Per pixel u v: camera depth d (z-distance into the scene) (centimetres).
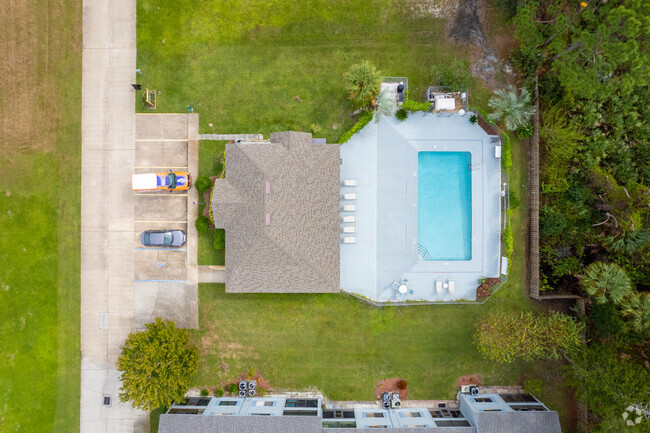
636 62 2334
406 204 2997
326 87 3023
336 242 2822
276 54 3028
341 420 2814
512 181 2992
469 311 3009
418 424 2759
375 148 2994
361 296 2983
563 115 2906
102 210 3039
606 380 2533
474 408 2759
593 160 2859
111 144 3038
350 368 3009
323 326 3025
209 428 2644
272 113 3036
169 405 2828
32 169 3031
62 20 3022
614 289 2598
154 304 3039
